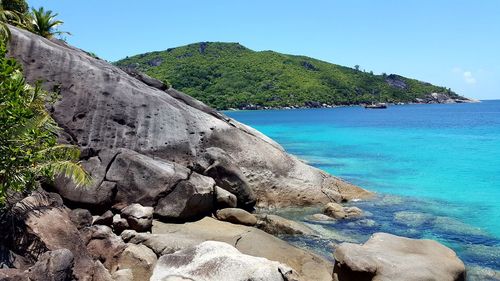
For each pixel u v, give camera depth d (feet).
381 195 70.64
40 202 37.09
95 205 46.83
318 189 66.08
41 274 25.88
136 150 59.67
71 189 46.73
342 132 186.70
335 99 497.05
